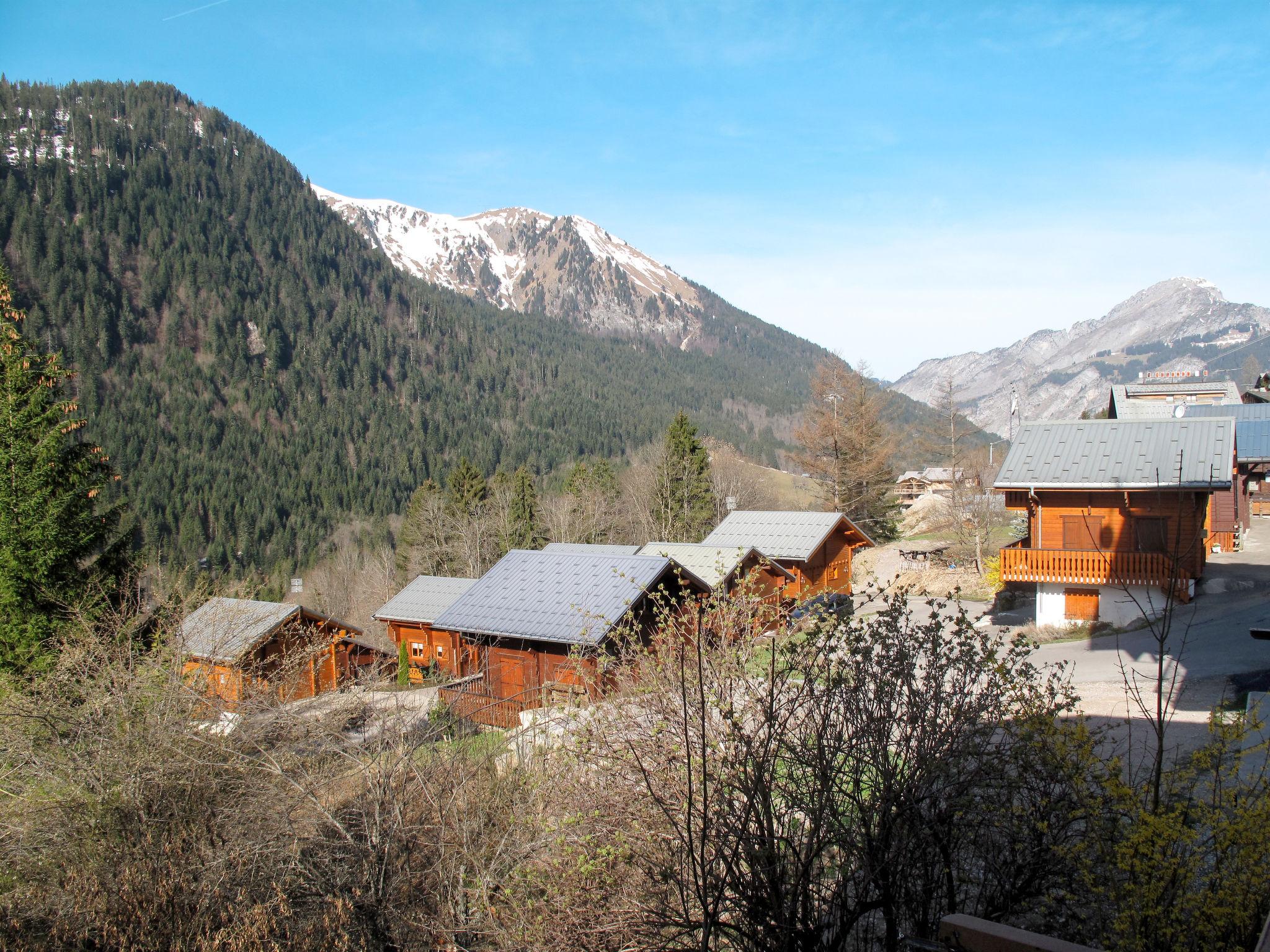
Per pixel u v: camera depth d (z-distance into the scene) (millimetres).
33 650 17172
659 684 6711
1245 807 4645
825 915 4824
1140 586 22328
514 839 7676
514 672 21391
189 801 9258
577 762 6965
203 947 6812
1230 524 31203
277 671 12227
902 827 4668
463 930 7074
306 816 9031
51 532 18250
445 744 9445
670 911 5266
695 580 22250
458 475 58812
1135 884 4637
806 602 7160
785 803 4961
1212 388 44500
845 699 4969
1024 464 23672
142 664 11422
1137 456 22719
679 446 54688
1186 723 12250
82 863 8617
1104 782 5074
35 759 9734
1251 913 4258
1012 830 5141
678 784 5887
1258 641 17672
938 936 4078
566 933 6070
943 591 33219
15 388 19531
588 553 25062
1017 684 5637
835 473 50406
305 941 7113
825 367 52125
